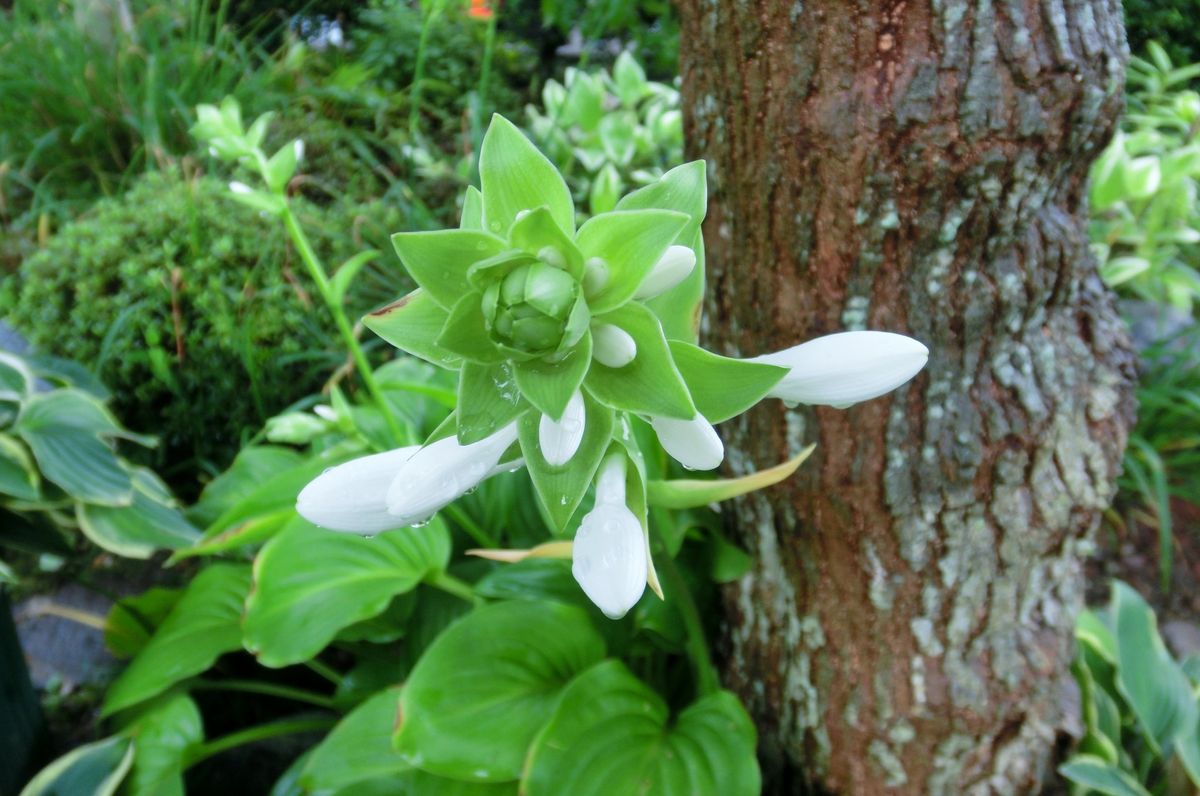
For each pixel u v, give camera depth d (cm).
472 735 59
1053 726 64
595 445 35
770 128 50
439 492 36
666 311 39
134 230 105
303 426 68
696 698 70
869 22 46
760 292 55
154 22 159
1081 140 48
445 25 174
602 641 66
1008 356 53
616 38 191
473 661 62
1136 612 75
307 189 135
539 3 189
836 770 66
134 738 67
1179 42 160
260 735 70
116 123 143
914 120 46
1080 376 55
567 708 59
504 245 33
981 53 45
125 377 99
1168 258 119
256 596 64
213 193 112
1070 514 57
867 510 56
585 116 138
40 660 88
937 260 50
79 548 97
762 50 49
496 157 34
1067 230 51
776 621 65
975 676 61
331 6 200
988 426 53
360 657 79
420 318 35
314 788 61
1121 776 65
